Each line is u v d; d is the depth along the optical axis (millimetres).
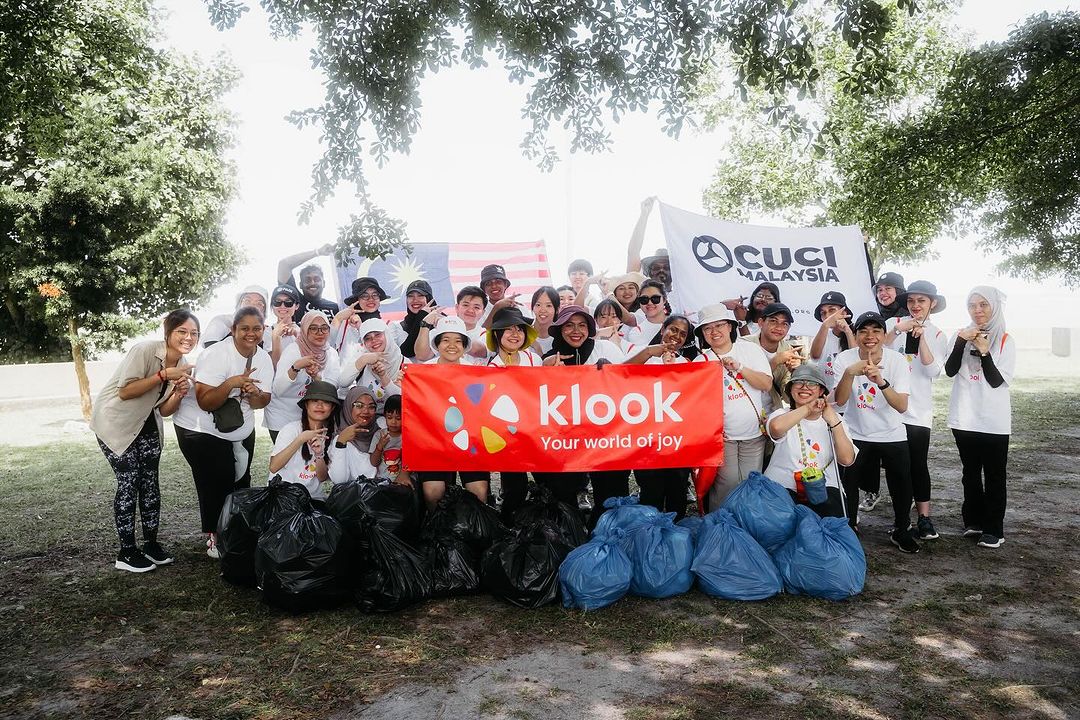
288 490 4785
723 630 4117
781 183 18406
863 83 5121
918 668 3650
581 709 3303
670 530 4691
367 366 5668
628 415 5078
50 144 8352
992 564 5188
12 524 6562
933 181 11094
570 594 4414
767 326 5680
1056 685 3475
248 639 4074
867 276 7293
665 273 7789
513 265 9195
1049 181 11461
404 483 5340
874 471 6391
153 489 5383
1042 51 9906
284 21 5551
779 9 5160
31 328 21047
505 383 5055
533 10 5535
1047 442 10062
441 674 3645
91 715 3297
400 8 5359
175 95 19141
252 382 5191
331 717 3260
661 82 5715
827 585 4473
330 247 7297
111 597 4719
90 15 9016
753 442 5293
